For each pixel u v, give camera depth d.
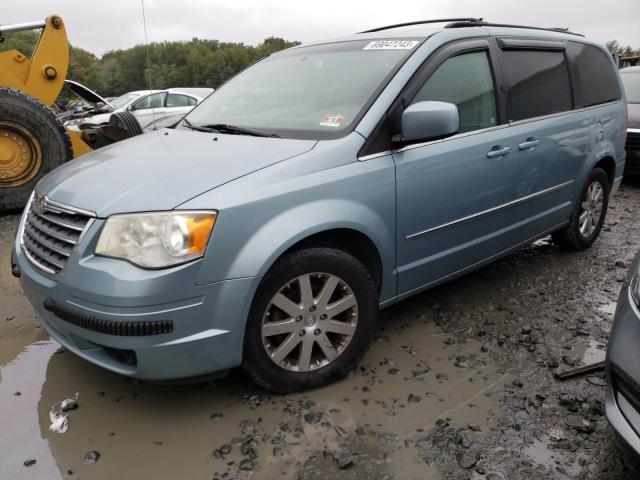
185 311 2.21
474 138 3.20
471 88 3.27
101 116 9.70
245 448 2.28
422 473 2.16
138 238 2.19
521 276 4.17
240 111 3.34
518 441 2.34
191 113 3.69
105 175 2.56
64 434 2.38
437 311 3.56
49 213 2.56
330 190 2.53
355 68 3.13
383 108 2.79
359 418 2.48
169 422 2.46
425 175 2.91
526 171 3.60
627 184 7.54
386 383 2.75
